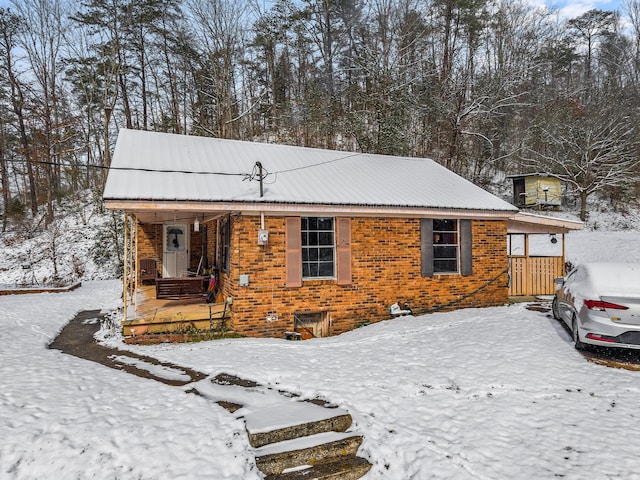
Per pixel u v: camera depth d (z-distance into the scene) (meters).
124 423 4.54
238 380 6.08
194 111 30.06
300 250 9.79
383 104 23.70
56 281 19.73
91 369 6.53
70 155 30.47
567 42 37.25
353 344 8.23
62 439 4.16
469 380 6.07
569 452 4.22
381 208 10.27
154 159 10.62
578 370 6.39
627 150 27.25
